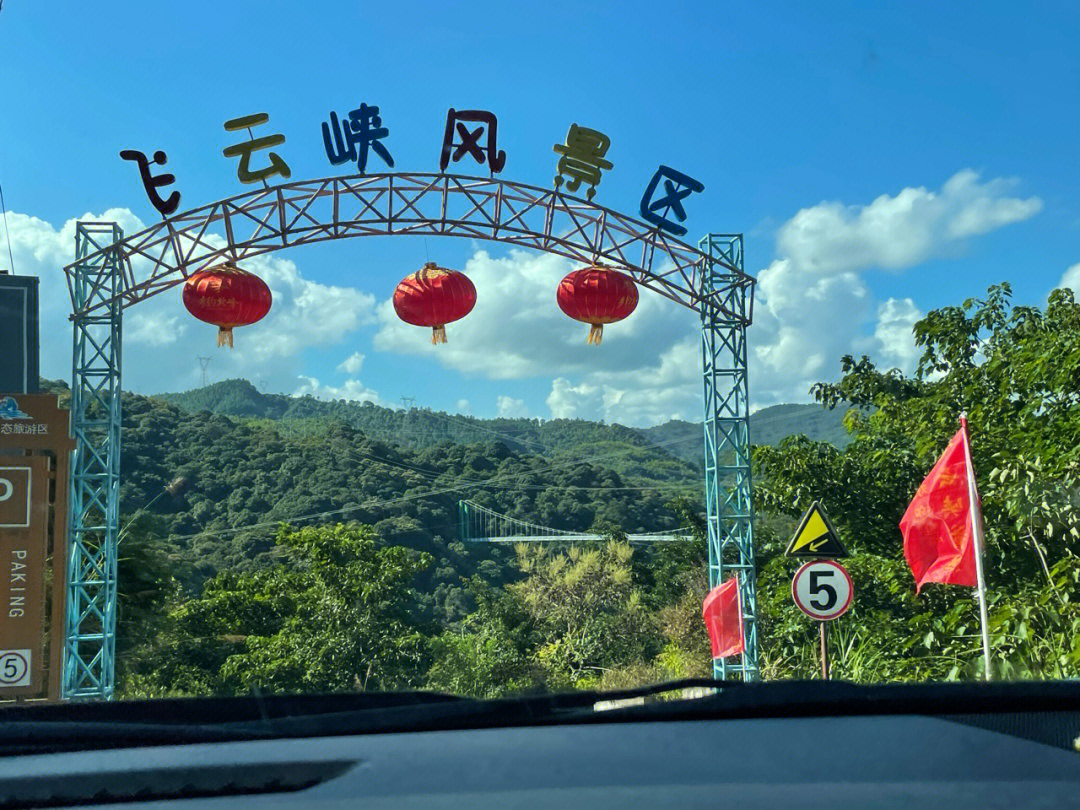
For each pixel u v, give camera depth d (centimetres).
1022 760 96
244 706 139
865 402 1905
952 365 1576
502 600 2953
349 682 2481
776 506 1562
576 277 1173
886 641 1198
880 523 1530
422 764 95
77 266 1165
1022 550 1080
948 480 886
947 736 105
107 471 1169
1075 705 120
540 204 1181
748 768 93
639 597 2825
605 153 1160
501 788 88
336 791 88
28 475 947
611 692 127
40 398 982
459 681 2380
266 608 2681
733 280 1286
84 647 1323
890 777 91
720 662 1277
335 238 1166
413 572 2720
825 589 954
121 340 1180
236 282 1111
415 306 1076
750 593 1292
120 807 87
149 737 104
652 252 1231
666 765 94
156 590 1614
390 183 1150
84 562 1168
